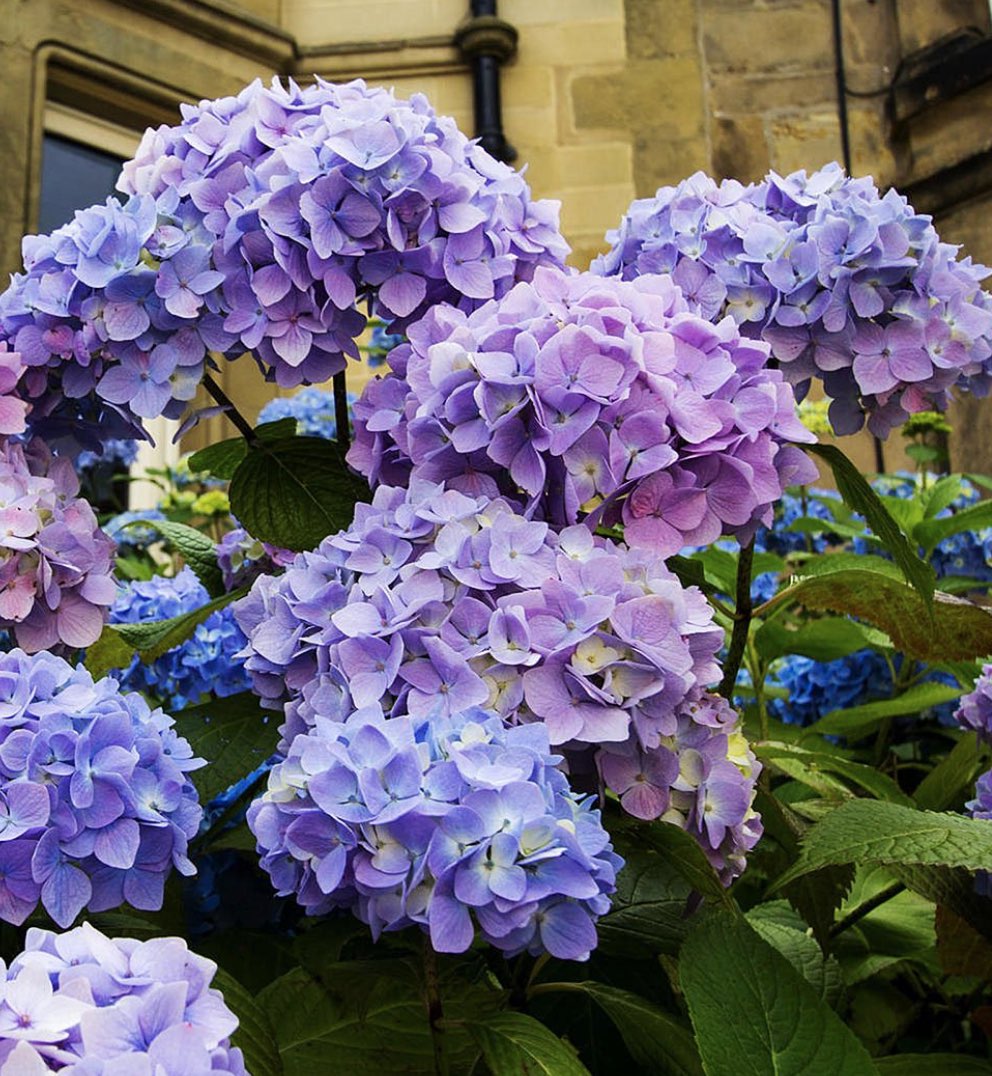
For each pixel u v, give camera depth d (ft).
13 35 13.09
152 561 10.96
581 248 15.42
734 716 3.22
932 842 3.19
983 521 6.54
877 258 3.89
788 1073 2.81
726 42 15.84
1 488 3.87
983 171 14.33
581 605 2.93
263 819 2.75
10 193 12.86
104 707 3.07
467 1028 2.84
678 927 3.54
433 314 3.64
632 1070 3.66
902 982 5.66
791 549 8.55
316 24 15.72
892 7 15.83
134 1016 1.98
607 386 3.11
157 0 13.96
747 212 4.17
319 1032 3.38
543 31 15.79
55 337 3.97
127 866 2.91
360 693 2.89
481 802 2.47
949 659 4.52
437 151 3.79
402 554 3.12
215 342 3.89
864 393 3.92
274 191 3.67
